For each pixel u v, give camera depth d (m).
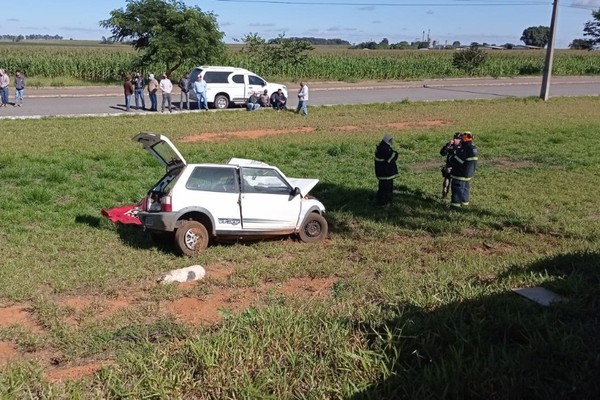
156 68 43.94
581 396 4.61
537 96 40.41
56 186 14.67
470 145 13.72
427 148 22.27
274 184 11.30
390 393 4.78
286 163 18.97
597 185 16.52
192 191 10.55
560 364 5.02
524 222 12.73
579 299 6.64
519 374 4.84
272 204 11.13
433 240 11.48
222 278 9.16
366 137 24.17
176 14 40.09
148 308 7.85
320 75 51.09
